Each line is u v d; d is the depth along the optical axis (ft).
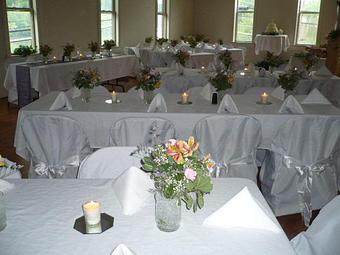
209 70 18.67
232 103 10.12
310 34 37.37
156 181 4.30
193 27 42.16
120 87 27.81
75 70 21.75
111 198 5.39
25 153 9.93
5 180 5.89
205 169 4.29
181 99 11.56
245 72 18.99
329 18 35.78
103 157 6.72
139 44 32.78
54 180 5.99
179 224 4.59
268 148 9.76
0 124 17.53
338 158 9.83
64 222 4.73
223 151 8.64
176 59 18.75
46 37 25.76
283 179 9.01
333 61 27.25
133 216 4.88
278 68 21.25
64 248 4.20
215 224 4.65
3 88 23.48
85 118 10.06
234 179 6.16
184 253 4.13
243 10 39.47
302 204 9.00
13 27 23.82
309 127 8.57
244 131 8.57
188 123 10.01
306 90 16.67
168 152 4.10
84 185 5.82
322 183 9.05
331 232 5.09
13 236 4.42
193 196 5.09
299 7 37.04
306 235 5.27
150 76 10.96
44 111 10.07
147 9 34.86
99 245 4.25
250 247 4.25
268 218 4.65
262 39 35.68
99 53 26.99
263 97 11.44
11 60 22.59
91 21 29.35
